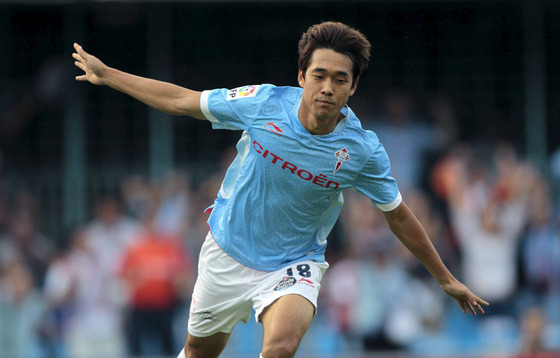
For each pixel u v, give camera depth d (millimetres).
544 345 40781
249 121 19547
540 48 51062
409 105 50938
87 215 49562
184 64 51688
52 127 50906
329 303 44625
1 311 45125
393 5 50531
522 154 50719
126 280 43750
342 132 19391
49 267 47594
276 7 50938
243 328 43250
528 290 46125
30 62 51469
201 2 49469
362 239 45438
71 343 44312
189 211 46719
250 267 20562
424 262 20969
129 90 20016
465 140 50688
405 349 43719
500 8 50938
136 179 49906
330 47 18438
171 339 43531
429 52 51219
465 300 21000
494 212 46625
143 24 51406
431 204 48656
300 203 19891
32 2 49062
